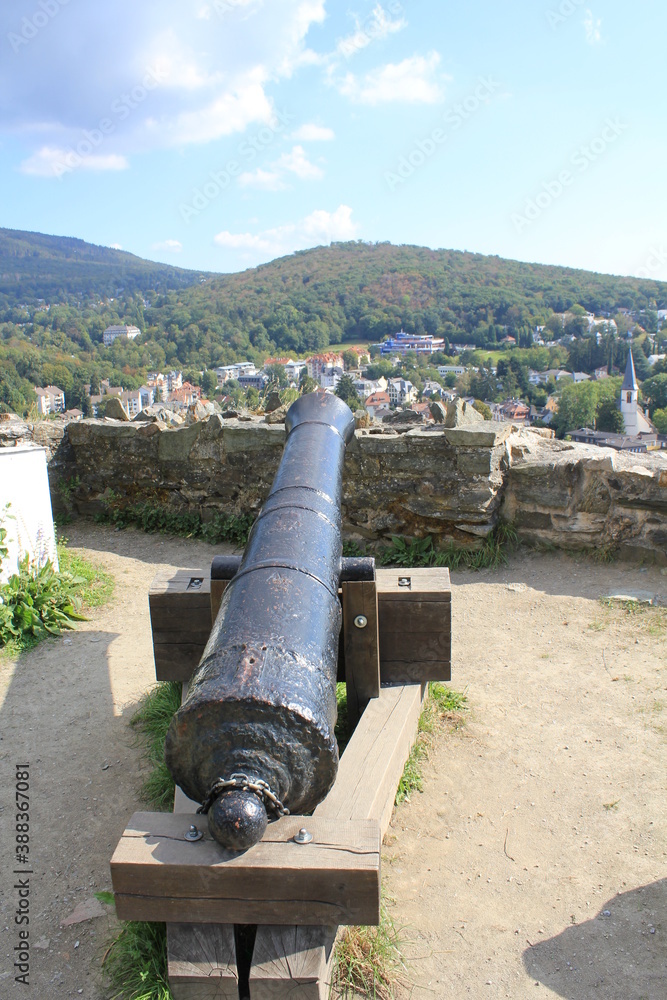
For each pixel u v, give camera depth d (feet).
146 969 7.35
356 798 8.33
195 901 6.55
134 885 6.57
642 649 14.29
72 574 18.51
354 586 10.49
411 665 11.51
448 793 10.48
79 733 12.34
